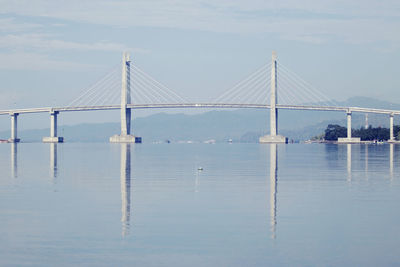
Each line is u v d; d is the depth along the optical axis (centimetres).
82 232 1905
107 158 7581
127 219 2138
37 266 1530
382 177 3994
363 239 1814
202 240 1798
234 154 9581
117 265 1540
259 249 1694
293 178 3925
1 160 6831
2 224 2036
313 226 2008
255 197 2786
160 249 1691
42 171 4678
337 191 3059
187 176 4147
